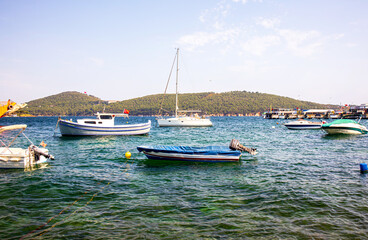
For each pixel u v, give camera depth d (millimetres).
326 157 19234
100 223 7891
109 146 26094
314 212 8688
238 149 17719
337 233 7246
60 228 7574
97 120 35312
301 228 7535
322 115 149250
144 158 19047
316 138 34219
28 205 9406
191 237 7000
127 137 35844
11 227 7645
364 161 17578
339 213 8602
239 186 11781
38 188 11414
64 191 11031
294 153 21219
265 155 20266
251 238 6953
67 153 21391
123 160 18312
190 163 17219
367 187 11492
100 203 9602
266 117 163375
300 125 51750
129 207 9188
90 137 34625
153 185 11992
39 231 7398
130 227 7598
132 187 11680
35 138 33688
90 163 17203
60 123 34438
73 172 14523
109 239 6891
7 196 10344
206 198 10117
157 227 7594
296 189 11219
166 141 31766
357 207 9125
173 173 14453
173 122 60750
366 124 73688
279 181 12594
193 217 8297
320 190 11062
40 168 15492
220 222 7918
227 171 14906
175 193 10773
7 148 15922
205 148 18844
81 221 8039
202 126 61875
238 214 8531
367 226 7672
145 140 32562
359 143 27906
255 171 14867
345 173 14180
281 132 46625
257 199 9969
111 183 12328
